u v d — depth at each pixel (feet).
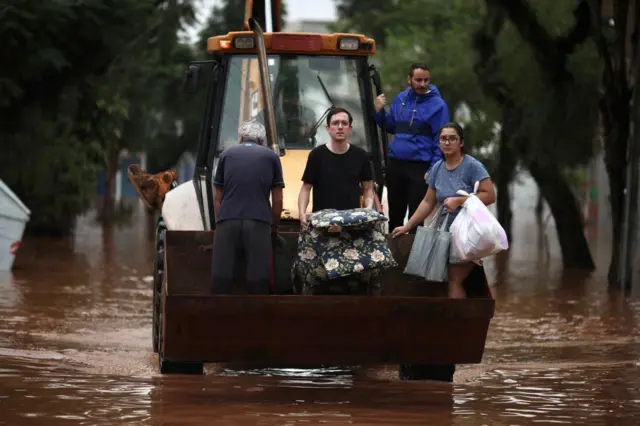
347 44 97.30
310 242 78.95
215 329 77.87
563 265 229.25
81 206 281.74
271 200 86.38
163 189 114.42
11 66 242.17
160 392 78.02
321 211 79.30
